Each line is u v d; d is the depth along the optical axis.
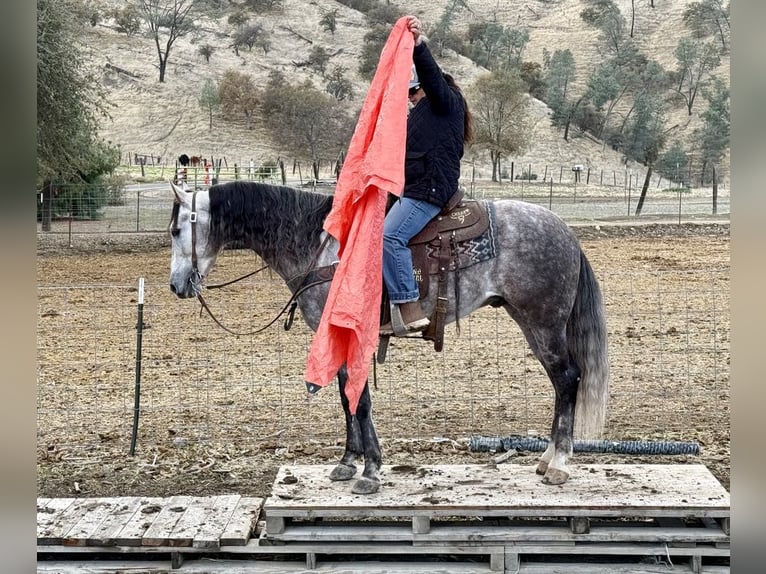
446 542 5.20
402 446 7.18
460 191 5.58
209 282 16.92
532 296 5.42
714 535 5.12
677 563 5.29
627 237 24.66
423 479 5.70
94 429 7.91
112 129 61.25
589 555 5.43
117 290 16.34
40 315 13.68
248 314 13.67
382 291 5.33
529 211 5.53
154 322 13.15
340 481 5.68
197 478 6.71
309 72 76.94
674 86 77.75
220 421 8.07
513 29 95.94
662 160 63.31
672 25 90.75
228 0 93.38
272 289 16.06
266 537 5.25
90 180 32.19
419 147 5.33
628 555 5.31
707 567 5.20
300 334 12.15
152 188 39.12
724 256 20.19
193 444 7.45
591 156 64.19
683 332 11.70
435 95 5.22
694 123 71.44
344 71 78.69
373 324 5.00
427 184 5.30
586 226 26.14
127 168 48.91
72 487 6.54
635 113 71.31
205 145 59.47
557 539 5.16
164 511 5.64
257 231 5.75
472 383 9.21
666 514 5.08
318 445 7.35
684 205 36.16
